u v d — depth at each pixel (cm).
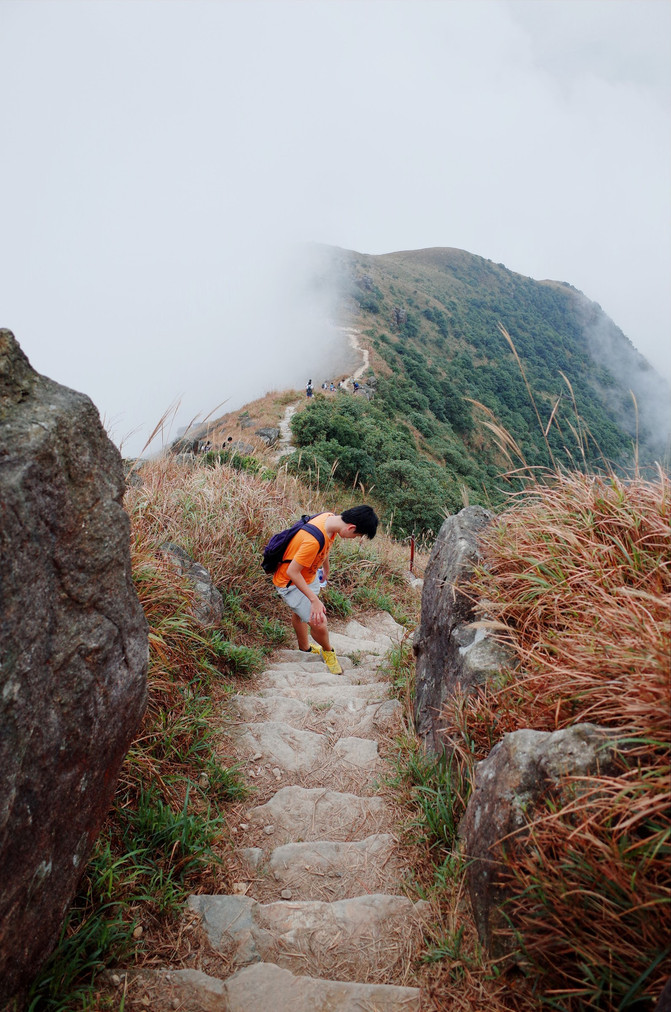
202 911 211
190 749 291
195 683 357
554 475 304
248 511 587
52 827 158
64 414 162
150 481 562
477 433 7225
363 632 585
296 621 461
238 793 283
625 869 148
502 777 189
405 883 229
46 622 150
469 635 278
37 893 155
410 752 301
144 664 200
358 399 4769
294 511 696
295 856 245
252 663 421
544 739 185
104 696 176
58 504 157
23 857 145
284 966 194
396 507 2202
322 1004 176
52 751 153
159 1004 175
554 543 267
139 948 194
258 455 1873
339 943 202
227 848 251
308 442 2923
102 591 174
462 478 3575
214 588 457
